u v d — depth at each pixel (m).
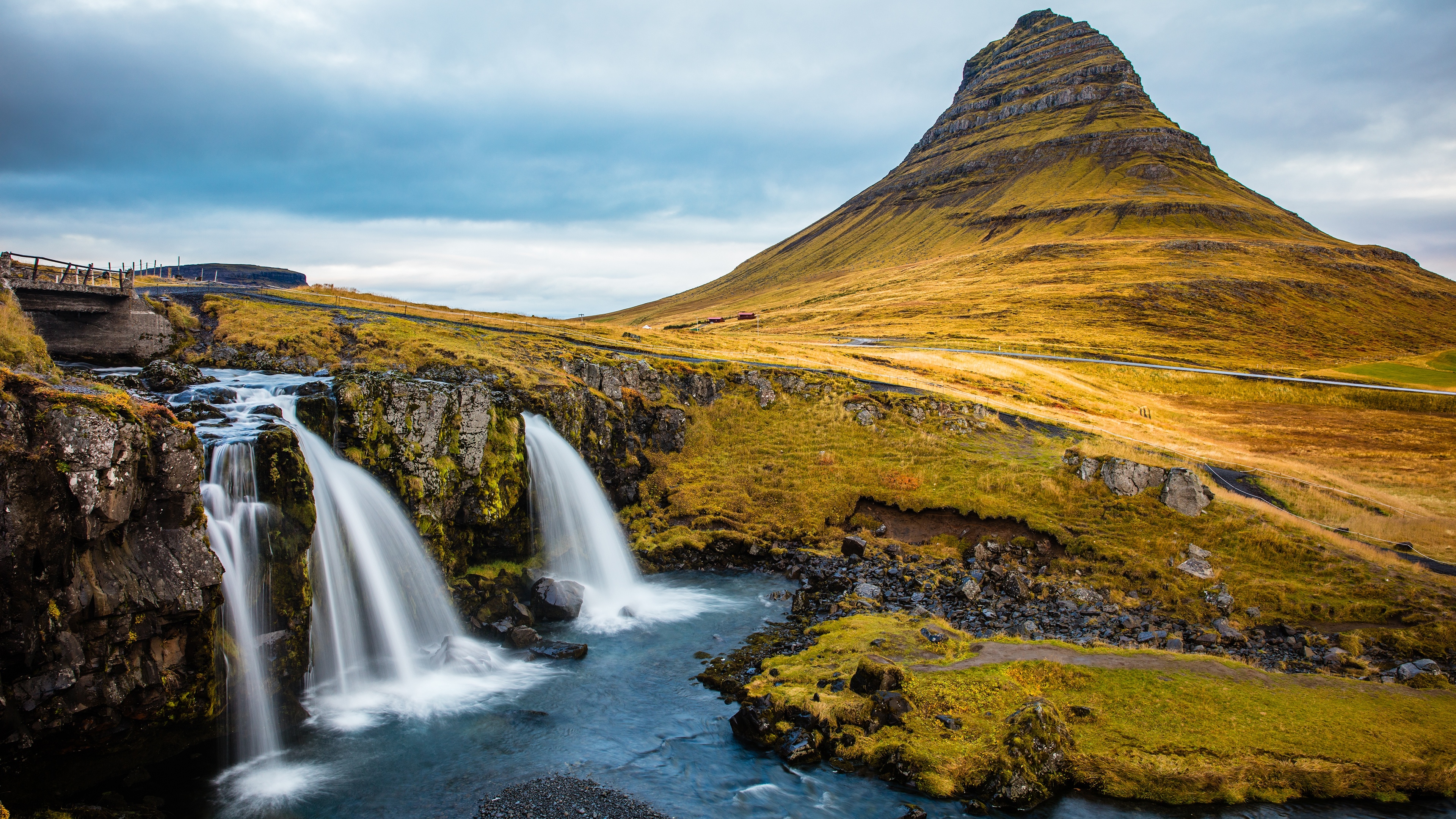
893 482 46.25
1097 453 45.78
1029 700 22.22
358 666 27.19
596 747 21.83
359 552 28.55
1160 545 38.31
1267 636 31.44
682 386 57.62
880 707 22.02
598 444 46.44
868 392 59.16
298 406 31.06
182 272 122.75
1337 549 36.94
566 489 41.22
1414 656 29.09
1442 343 160.00
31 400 17.66
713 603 35.00
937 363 88.75
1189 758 19.78
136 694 19.03
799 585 37.62
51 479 17.22
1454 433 75.44
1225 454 55.31
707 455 51.53
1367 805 18.70
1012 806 18.45
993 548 39.72
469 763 20.97
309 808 18.75
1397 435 74.25
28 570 16.78
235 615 22.70
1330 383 104.44
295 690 23.89
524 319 79.88
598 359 53.41
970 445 51.19
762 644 29.59
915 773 19.53
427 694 25.31
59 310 38.12
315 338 45.34
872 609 33.09
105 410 18.61
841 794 19.33
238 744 21.70
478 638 30.59
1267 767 19.52
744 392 59.19
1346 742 20.55
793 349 82.12
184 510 20.36
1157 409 87.88
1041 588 35.94
